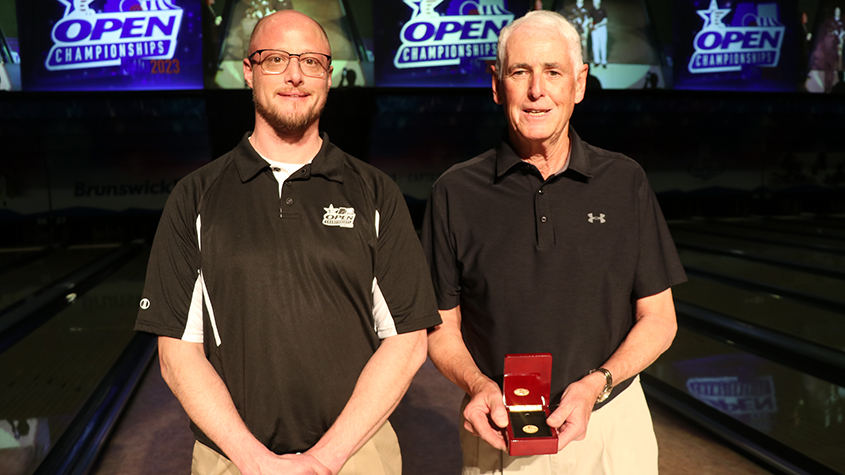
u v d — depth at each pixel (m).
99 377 2.31
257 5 5.83
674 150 7.34
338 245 0.76
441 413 2.00
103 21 5.70
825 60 6.87
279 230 0.75
